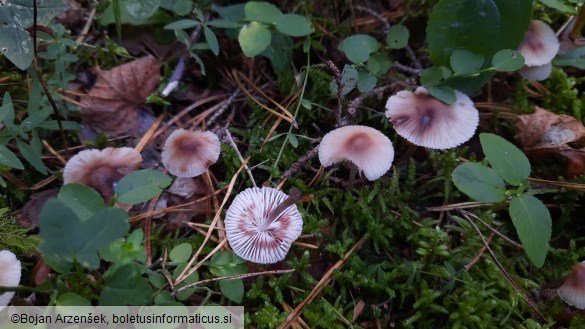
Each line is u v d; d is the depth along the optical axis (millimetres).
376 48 287
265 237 245
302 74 301
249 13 292
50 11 265
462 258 266
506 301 255
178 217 269
